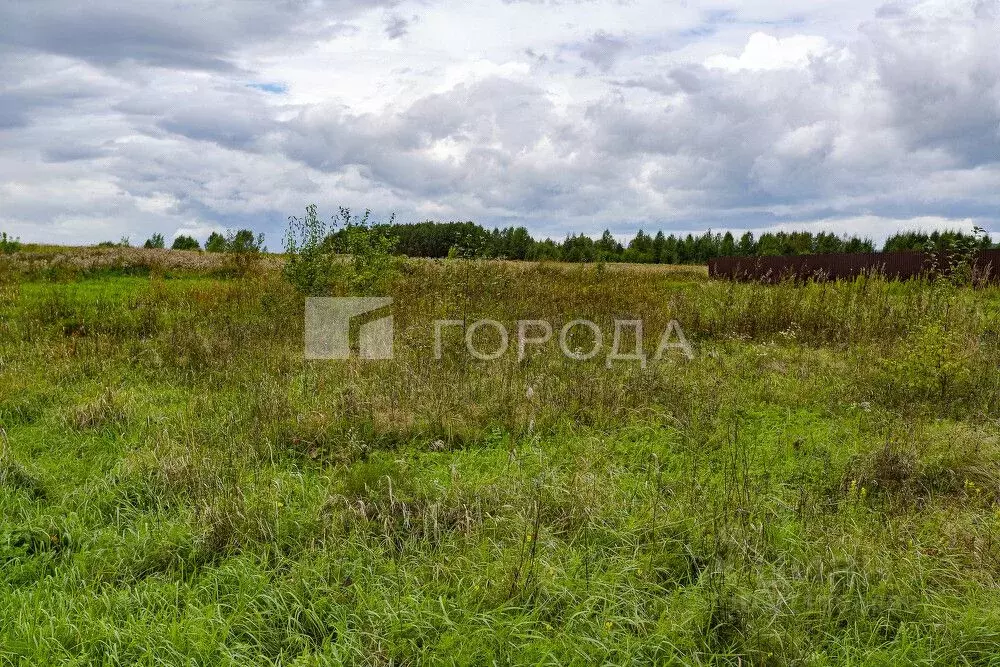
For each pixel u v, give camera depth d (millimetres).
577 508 4160
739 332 10234
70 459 5129
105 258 18344
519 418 5867
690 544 3795
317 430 5535
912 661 2963
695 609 3203
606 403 6316
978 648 3043
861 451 5293
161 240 37750
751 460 5199
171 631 3000
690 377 7395
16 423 6074
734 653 3010
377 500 4266
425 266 14562
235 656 2941
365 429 5609
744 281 19062
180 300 11992
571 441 5492
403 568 3572
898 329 9570
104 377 7441
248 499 4262
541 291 12938
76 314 10727
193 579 3521
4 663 2840
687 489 4453
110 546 3848
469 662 2887
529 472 4797
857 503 4512
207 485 4500
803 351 8867
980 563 3684
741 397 6703
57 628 3031
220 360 8000
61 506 4266
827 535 3850
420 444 5492
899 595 3381
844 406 6559
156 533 3943
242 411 6062
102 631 3029
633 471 5070
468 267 12852
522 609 3223
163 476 4609
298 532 4000
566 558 3664
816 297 11594
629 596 3352
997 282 13766
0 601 3246
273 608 3295
